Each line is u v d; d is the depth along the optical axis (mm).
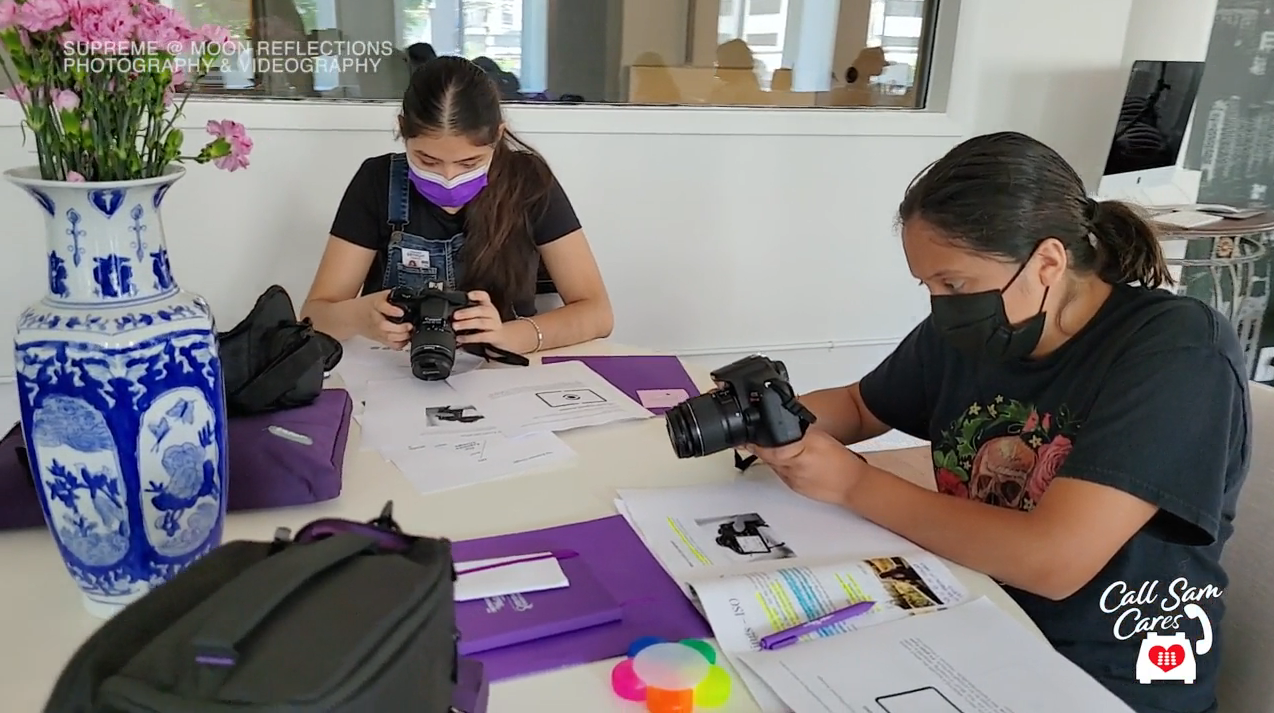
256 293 2221
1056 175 1005
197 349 823
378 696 528
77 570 821
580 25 2430
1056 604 1056
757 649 802
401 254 1722
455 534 971
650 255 2479
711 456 1188
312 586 585
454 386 1370
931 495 1014
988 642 815
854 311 2719
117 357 770
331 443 1058
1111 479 931
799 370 2730
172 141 809
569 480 1108
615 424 1274
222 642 516
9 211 1979
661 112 2373
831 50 2621
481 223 1688
